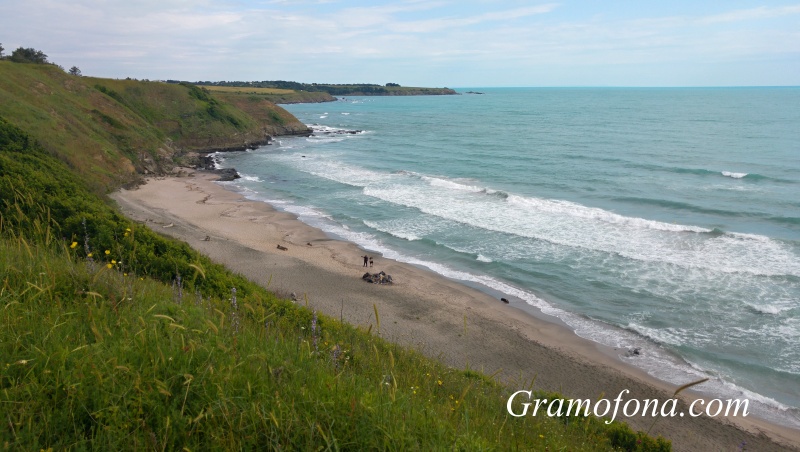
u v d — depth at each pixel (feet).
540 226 104.68
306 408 13.07
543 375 53.93
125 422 11.61
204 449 11.59
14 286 18.03
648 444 31.48
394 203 126.93
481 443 13.79
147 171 158.51
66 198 57.72
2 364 12.51
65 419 11.46
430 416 14.80
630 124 304.50
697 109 433.89
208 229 101.65
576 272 81.97
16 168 61.00
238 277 49.39
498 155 196.03
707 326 64.18
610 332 64.13
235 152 221.05
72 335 14.93
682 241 92.68
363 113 463.83
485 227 104.99
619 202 121.90
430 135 276.62
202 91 249.55
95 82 212.64
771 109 419.33
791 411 48.80
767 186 131.54
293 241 98.07
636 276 79.36
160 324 16.34
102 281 20.40
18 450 10.29
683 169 153.28
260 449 11.71
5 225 29.17
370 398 14.21
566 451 19.85
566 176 152.25
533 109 490.49
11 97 133.90
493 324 65.51
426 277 81.61
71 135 134.00
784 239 90.53
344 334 35.04
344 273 81.00
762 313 66.18
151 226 96.12
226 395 12.86
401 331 61.77
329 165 185.78
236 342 15.62
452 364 54.19
